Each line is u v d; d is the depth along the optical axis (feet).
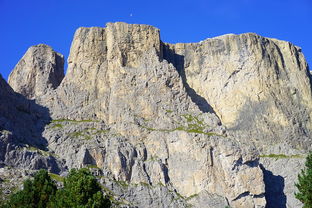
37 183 485.97
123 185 652.48
